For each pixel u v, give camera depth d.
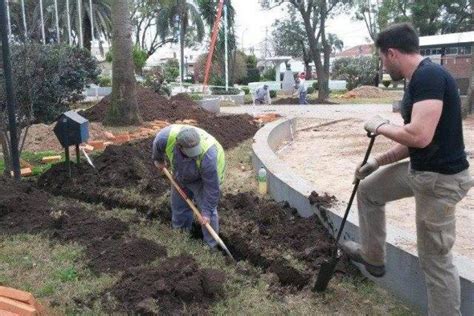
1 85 6.99
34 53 7.45
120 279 4.12
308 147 11.47
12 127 6.41
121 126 12.02
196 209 4.94
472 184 3.26
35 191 6.34
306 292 4.19
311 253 4.68
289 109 21.38
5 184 6.14
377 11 38.19
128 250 4.65
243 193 6.48
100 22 39.47
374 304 4.05
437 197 3.20
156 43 54.50
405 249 4.06
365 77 38.81
